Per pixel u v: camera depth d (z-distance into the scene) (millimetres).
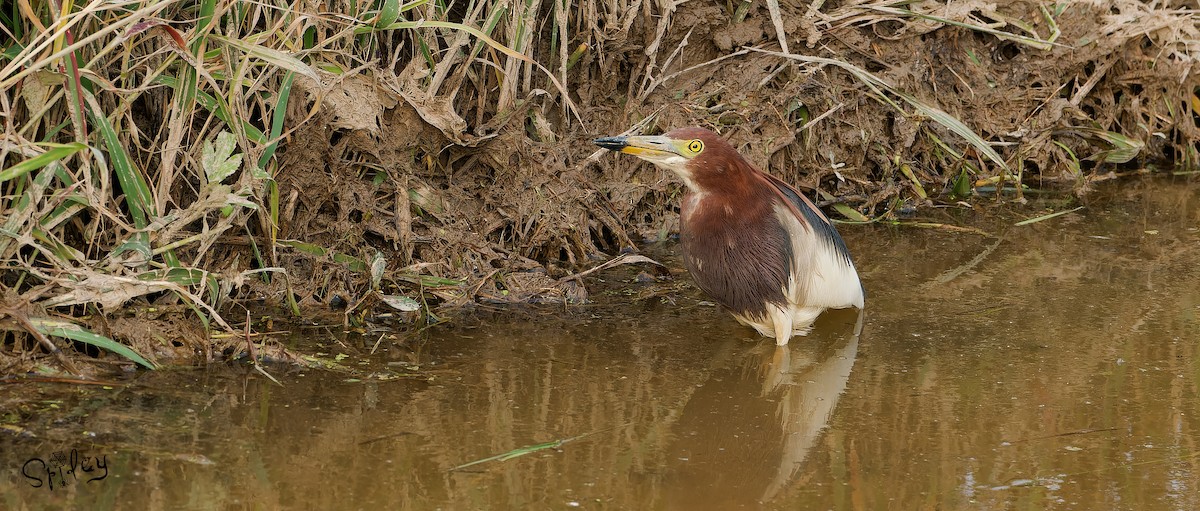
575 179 10547
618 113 11320
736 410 7551
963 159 12742
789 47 11961
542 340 8672
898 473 6664
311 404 7285
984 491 6441
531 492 6285
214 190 7957
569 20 10945
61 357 7402
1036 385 7988
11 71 6840
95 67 7996
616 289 9875
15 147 7148
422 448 6754
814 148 12156
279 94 8531
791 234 8836
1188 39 13648
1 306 7309
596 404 7555
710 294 9000
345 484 6262
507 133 10234
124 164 7738
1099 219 11992
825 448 7000
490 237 10273
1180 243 11242
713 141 8539
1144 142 13891
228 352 7977
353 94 9250
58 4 7586
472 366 8094
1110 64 13469
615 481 6465
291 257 9250
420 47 9641
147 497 5996
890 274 10375
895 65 12461
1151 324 9180
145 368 7633
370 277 9188
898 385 8016
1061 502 6309
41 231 7570
